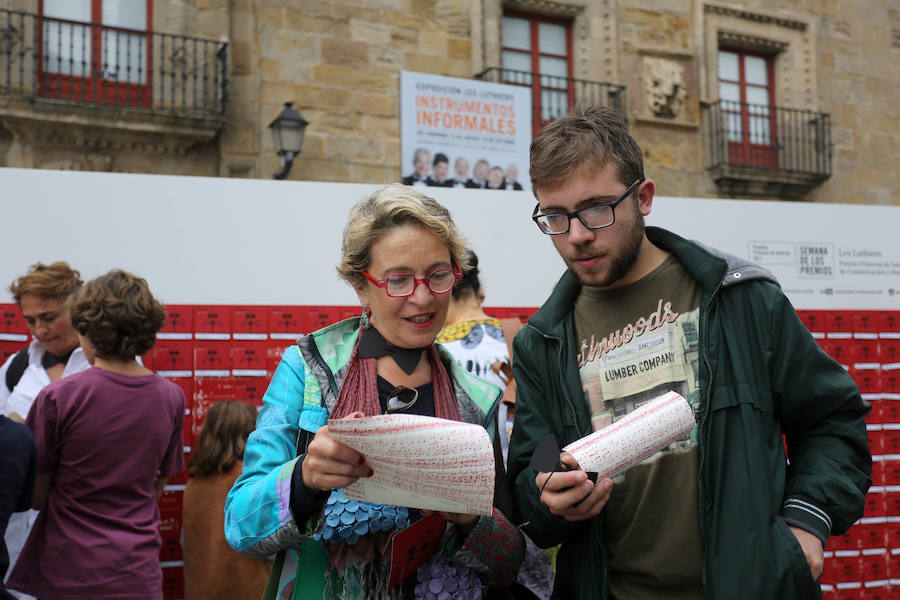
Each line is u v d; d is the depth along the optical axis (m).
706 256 1.60
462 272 1.46
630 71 11.98
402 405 1.41
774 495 1.48
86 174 3.45
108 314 2.43
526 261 3.93
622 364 1.65
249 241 3.58
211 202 3.56
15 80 9.22
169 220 3.51
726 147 12.52
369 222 1.38
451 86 7.93
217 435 3.04
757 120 13.11
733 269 1.58
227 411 3.07
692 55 12.34
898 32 13.73
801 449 1.59
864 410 1.56
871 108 13.44
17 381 3.11
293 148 8.91
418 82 7.78
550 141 1.55
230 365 3.51
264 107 9.77
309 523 1.30
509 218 3.93
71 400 2.32
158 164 9.62
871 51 13.52
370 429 1.12
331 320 3.64
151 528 2.41
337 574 1.37
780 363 1.55
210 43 9.77
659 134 12.11
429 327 1.40
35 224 3.38
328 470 1.18
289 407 1.44
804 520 1.47
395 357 1.44
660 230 1.70
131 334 2.46
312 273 3.64
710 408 1.52
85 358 3.03
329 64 10.07
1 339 3.30
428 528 1.35
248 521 1.32
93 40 9.54
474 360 2.62
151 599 2.33
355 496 1.24
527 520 1.61
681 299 1.64
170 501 3.40
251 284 3.57
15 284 3.29
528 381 1.74
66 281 3.00
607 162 1.52
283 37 9.89
